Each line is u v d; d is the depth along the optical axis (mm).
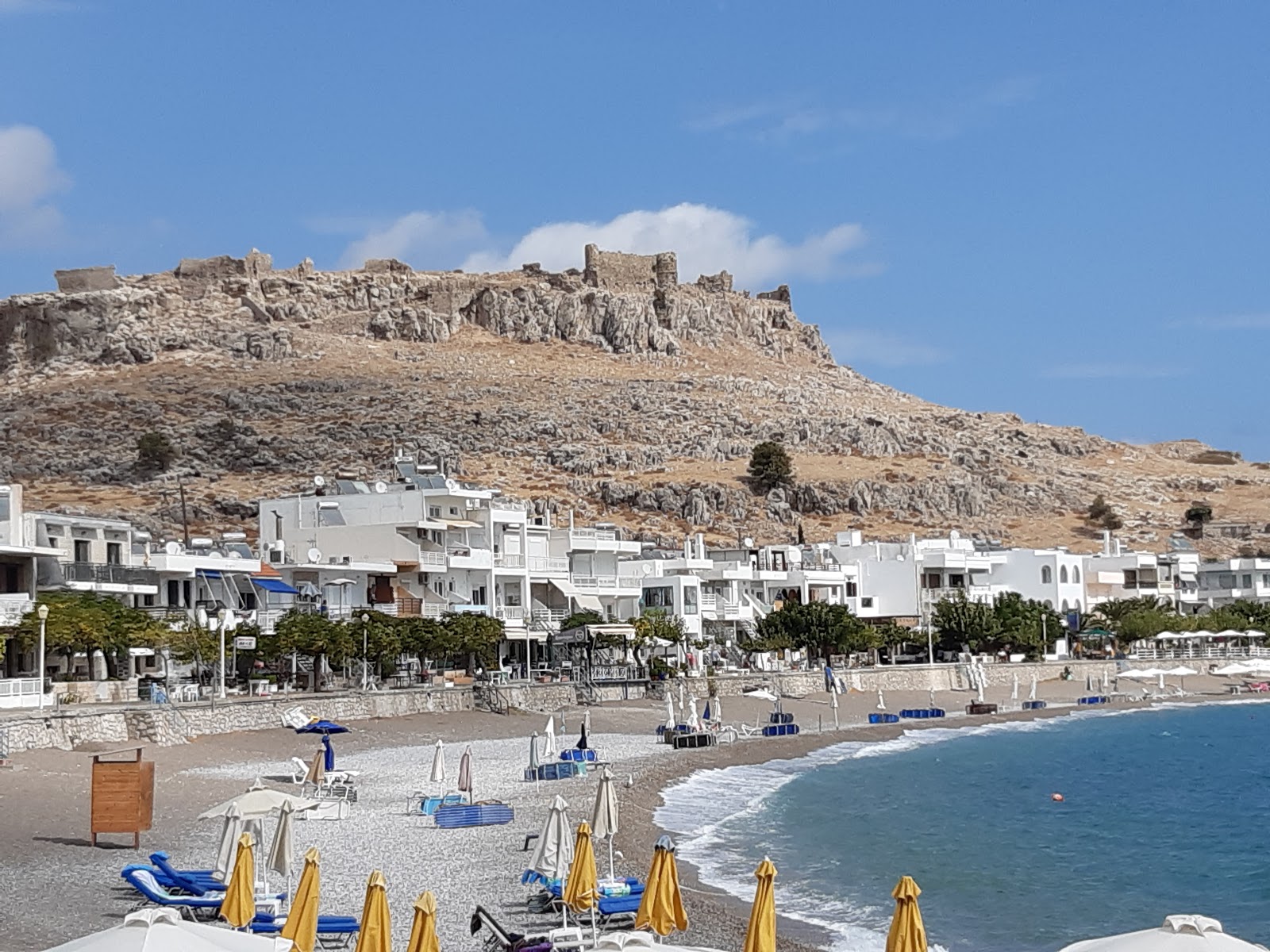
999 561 175625
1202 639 169750
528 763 78750
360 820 57062
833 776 84375
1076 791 79812
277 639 92938
